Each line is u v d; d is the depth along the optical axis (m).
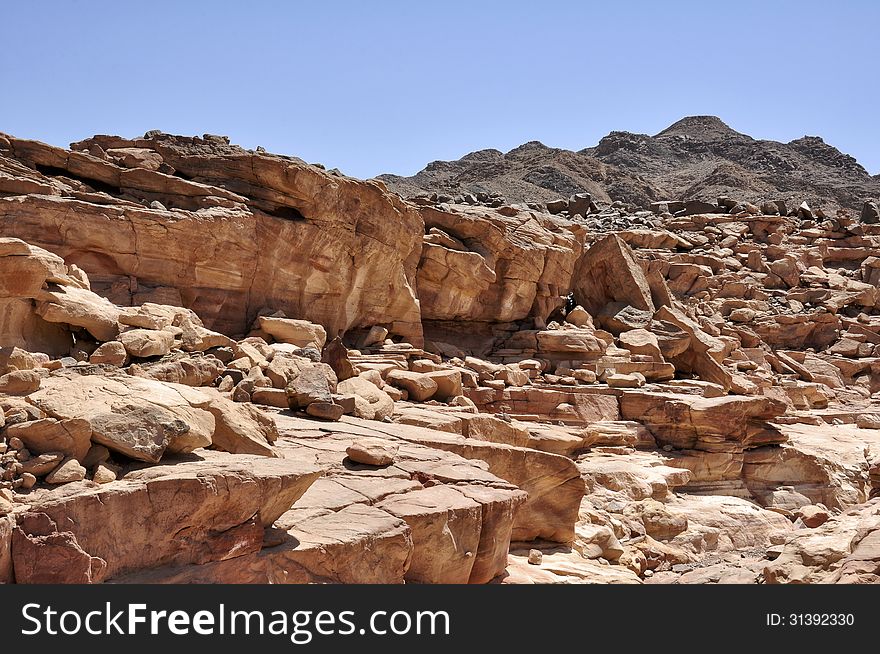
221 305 15.91
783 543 14.57
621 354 22.39
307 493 8.05
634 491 14.96
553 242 24.81
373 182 18.56
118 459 6.82
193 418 7.51
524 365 21.03
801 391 26.36
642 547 12.80
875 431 22.52
